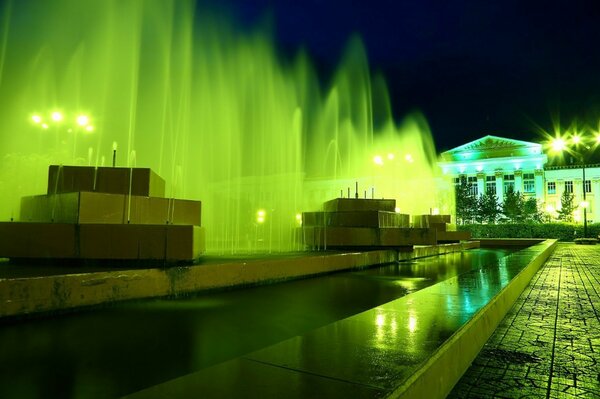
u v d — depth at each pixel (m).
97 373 3.02
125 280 5.11
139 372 3.05
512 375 3.28
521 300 6.48
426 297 4.56
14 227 6.17
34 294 4.32
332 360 2.44
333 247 10.83
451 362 2.96
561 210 55.25
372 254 10.17
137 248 6.10
